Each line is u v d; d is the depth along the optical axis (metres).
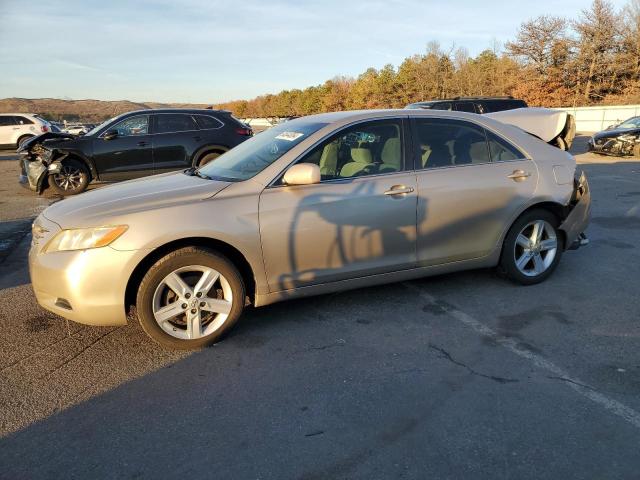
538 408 2.77
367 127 4.02
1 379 3.17
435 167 4.14
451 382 3.04
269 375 3.16
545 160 4.53
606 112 34.50
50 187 10.09
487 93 49.22
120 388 3.04
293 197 3.65
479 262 4.38
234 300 3.57
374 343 3.56
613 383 3.01
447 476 2.27
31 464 2.40
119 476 2.31
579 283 4.68
